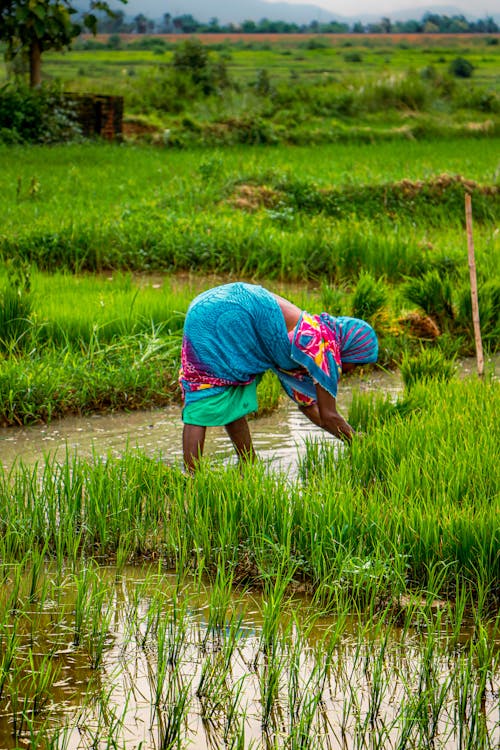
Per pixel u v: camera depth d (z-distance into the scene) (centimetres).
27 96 2930
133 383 872
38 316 999
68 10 3091
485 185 2019
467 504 568
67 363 895
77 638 484
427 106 4359
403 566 523
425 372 888
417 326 1074
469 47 15812
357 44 17175
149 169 2306
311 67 8906
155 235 1423
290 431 804
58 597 521
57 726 415
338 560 530
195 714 430
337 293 1118
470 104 4628
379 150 3005
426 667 447
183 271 1388
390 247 1403
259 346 618
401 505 577
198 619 507
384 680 455
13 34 3091
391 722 427
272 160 2580
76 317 1012
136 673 459
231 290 617
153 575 555
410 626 505
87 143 2964
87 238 1376
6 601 517
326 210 1817
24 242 1352
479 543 532
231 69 8300
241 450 670
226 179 1895
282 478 620
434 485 598
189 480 603
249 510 574
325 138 3400
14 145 2773
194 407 627
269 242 1413
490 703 441
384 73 4859
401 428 696
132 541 586
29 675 451
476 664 467
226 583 542
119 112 3123
